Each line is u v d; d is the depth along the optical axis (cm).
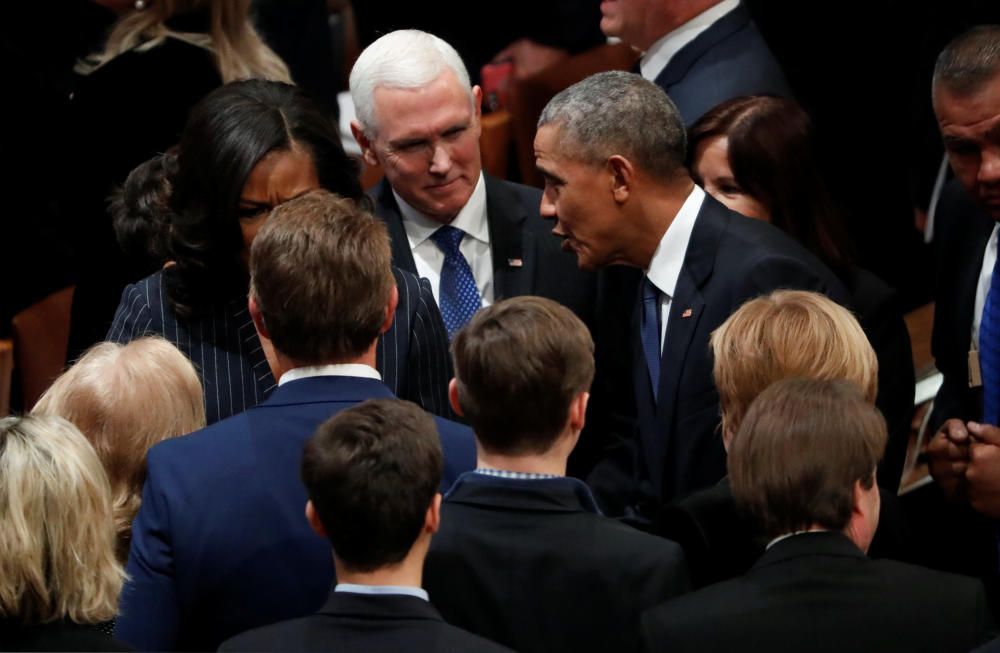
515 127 1738
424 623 714
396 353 1036
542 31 1781
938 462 1176
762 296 979
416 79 1191
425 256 1275
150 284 1070
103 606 768
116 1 1516
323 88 1906
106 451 916
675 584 804
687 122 1524
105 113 1432
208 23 1482
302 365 870
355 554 728
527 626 800
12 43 1756
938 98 1139
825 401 781
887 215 1780
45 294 1777
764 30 1788
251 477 838
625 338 1270
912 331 1596
